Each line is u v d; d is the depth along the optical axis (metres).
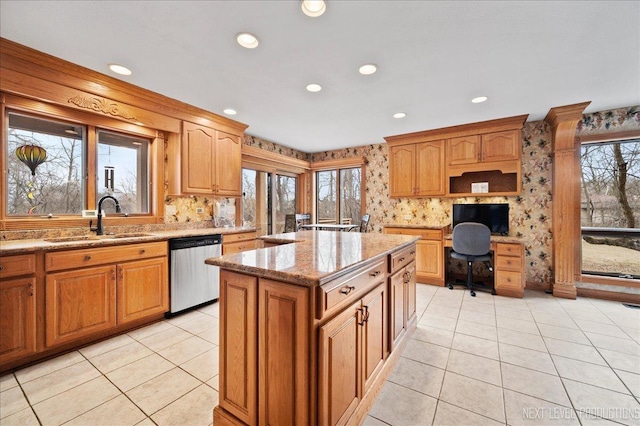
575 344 2.33
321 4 1.64
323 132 4.41
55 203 2.57
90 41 2.00
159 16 1.74
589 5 1.65
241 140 4.00
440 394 1.72
